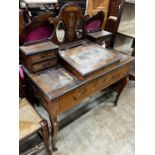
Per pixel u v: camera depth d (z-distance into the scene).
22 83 1.16
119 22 1.71
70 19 1.26
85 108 1.79
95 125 1.59
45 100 1.01
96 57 1.19
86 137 1.46
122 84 1.66
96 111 1.76
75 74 1.08
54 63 1.15
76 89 1.03
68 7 1.19
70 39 1.36
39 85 0.98
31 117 1.00
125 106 1.88
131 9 1.76
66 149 1.35
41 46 1.10
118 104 1.89
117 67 1.26
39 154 1.26
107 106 1.85
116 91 1.88
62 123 1.58
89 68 1.05
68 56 1.15
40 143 1.22
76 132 1.50
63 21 1.23
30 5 2.38
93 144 1.41
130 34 1.78
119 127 1.60
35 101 1.58
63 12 1.19
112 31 1.83
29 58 1.01
